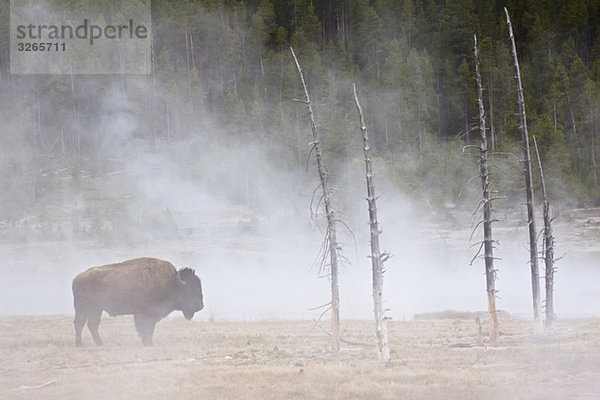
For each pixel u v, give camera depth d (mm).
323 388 55781
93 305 80750
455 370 64000
